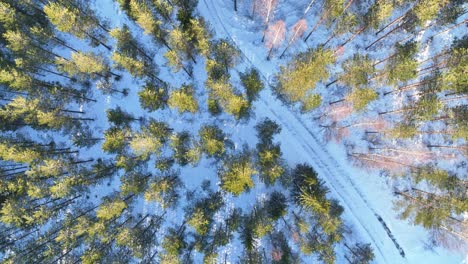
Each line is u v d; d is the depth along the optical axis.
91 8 44.91
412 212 44.06
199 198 44.41
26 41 38.81
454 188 41.53
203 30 40.69
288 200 43.16
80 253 42.81
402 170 44.81
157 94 41.47
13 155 37.38
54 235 42.09
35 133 43.97
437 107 39.41
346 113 44.94
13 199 39.00
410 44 41.62
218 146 40.78
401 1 41.47
